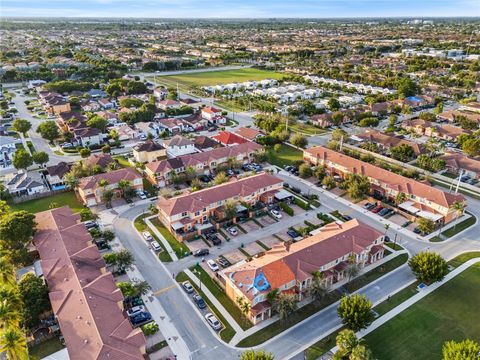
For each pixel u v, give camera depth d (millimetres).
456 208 107438
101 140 174750
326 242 89000
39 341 69938
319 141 176500
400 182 120625
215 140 169375
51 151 162375
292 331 73062
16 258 86938
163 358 66500
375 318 76000
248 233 105188
